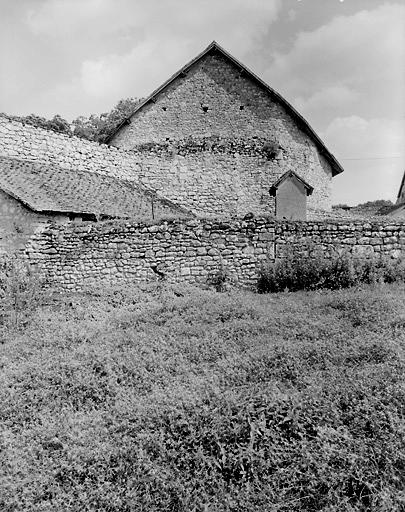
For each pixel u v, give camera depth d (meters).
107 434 4.05
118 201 15.17
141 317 7.81
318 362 4.96
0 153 15.23
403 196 29.45
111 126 31.88
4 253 11.57
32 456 3.86
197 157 20.23
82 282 11.31
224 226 10.74
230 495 3.30
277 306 7.85
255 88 20.50
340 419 3.81
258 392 4.29
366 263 9.67
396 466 3.34
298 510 3.16
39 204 11.89
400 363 4.52
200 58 20.69
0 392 4.94
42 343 6.72
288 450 3.59
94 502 3.36
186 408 4.17
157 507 3.31
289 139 20.59
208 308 7.98
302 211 16.92
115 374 5.24
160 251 11.02
